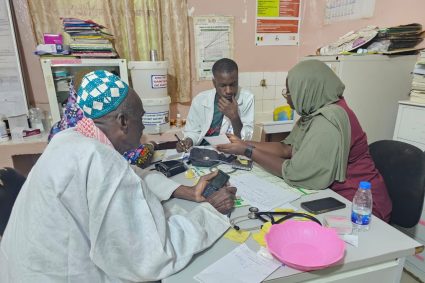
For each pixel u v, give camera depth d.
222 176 1.18
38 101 2.44
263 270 0.75
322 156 1.20
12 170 1.13
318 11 2.84
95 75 0.80
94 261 0.68
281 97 3.16
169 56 2.62
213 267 0.77
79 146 0.70
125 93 0.81
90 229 0.67
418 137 1.75
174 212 0.93
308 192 1.21
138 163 1.45
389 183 1.39
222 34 2.77
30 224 0.69
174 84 2.70
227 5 2.73
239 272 0.75
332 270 0.77
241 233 0.91
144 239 0.72
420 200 1.27
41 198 0.69
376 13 2.30
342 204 1.08
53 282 0.68
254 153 1.41
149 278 0.72
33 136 2.20
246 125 2.08
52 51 2.04
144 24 2.44
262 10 2.86
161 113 2.32
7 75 2.22
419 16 2.01
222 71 1.81
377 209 1.26
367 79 2.08
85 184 0.68
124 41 2.46
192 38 2.70
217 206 1.02
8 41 2.18
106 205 0.68
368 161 1.33
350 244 0.85
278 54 3.04
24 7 2.24
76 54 2.10
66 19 2.08
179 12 2.54
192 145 1.87
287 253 0.81
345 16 2.57
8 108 2.27
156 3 2.43
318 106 1.32
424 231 1.62
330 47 2.44
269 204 1.10
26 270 0.68
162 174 1.33
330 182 1.23
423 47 2.06
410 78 2.17
